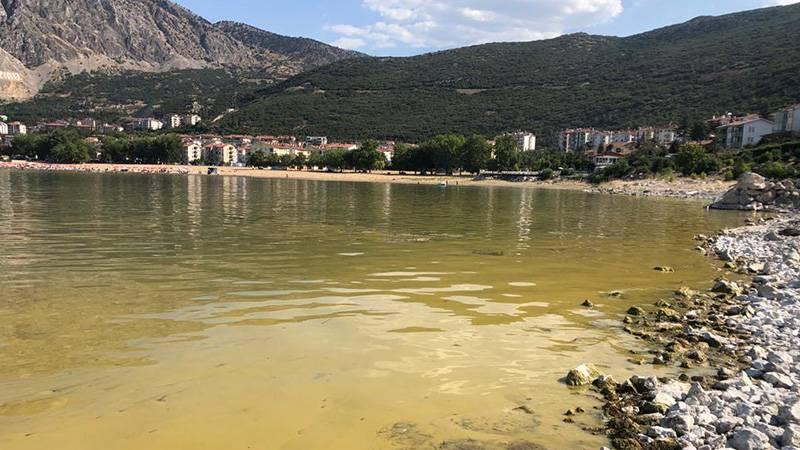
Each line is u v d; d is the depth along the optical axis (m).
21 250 21.61
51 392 8.67
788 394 8.74
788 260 21.67
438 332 12.19
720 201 57.19
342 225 33.31
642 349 11.48
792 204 54.06
